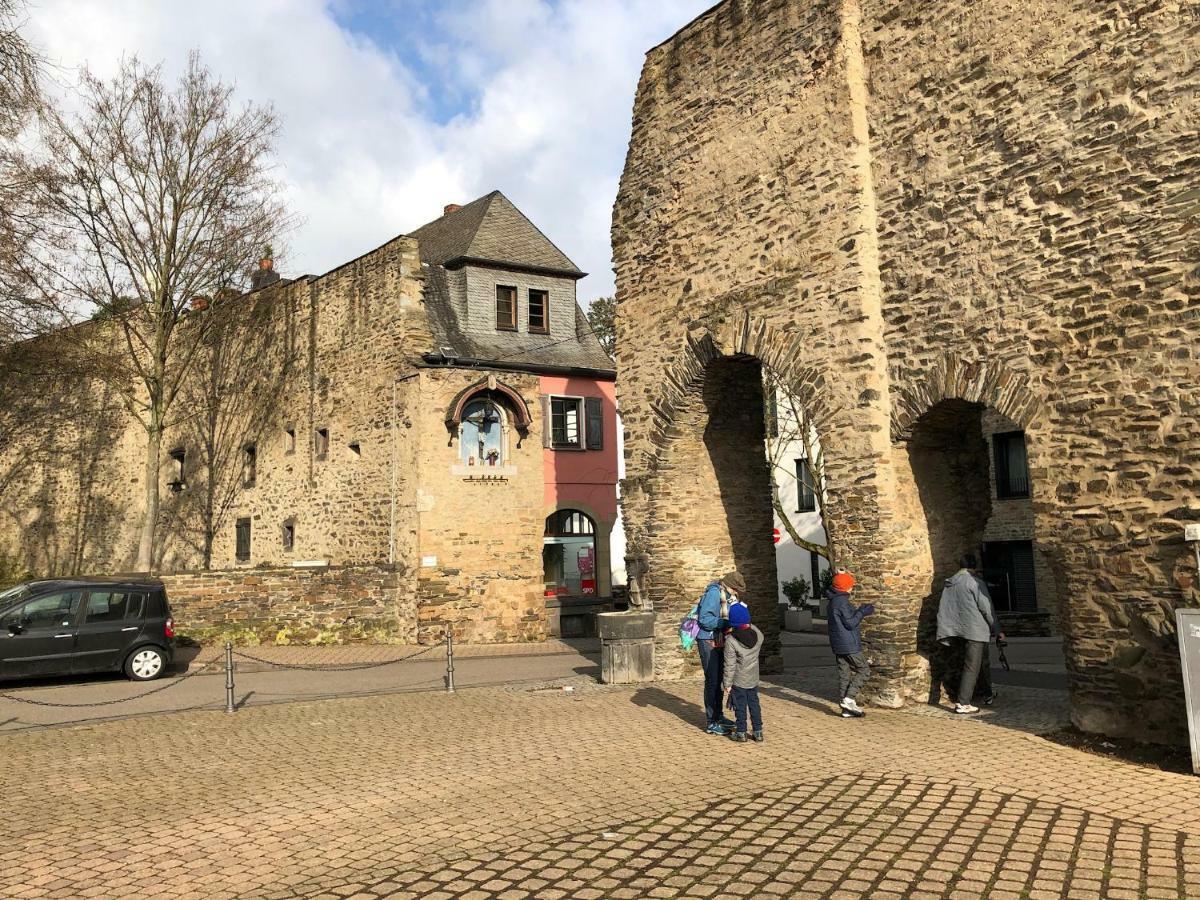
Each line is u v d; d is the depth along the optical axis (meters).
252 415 25.00
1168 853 5.46
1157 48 8.38
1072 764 7.62
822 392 11.24
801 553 32.72
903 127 10.73
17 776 8.36
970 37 10.02
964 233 9.99
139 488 28.16
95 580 15.02
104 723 10.99
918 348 10.46
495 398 20.98
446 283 23.33
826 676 13.45
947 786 6.98
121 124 20.41
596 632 23.75
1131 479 8.41
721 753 8.46
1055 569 9.02
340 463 22.03
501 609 20.50
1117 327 8.58
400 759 8.68
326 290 22.86
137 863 5.91
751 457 14.17
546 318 24.41
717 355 12.79
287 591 19.27
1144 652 8.26
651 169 14.05
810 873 5.36
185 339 25.91
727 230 12.73
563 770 8.01
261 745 9.56
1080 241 8.91
